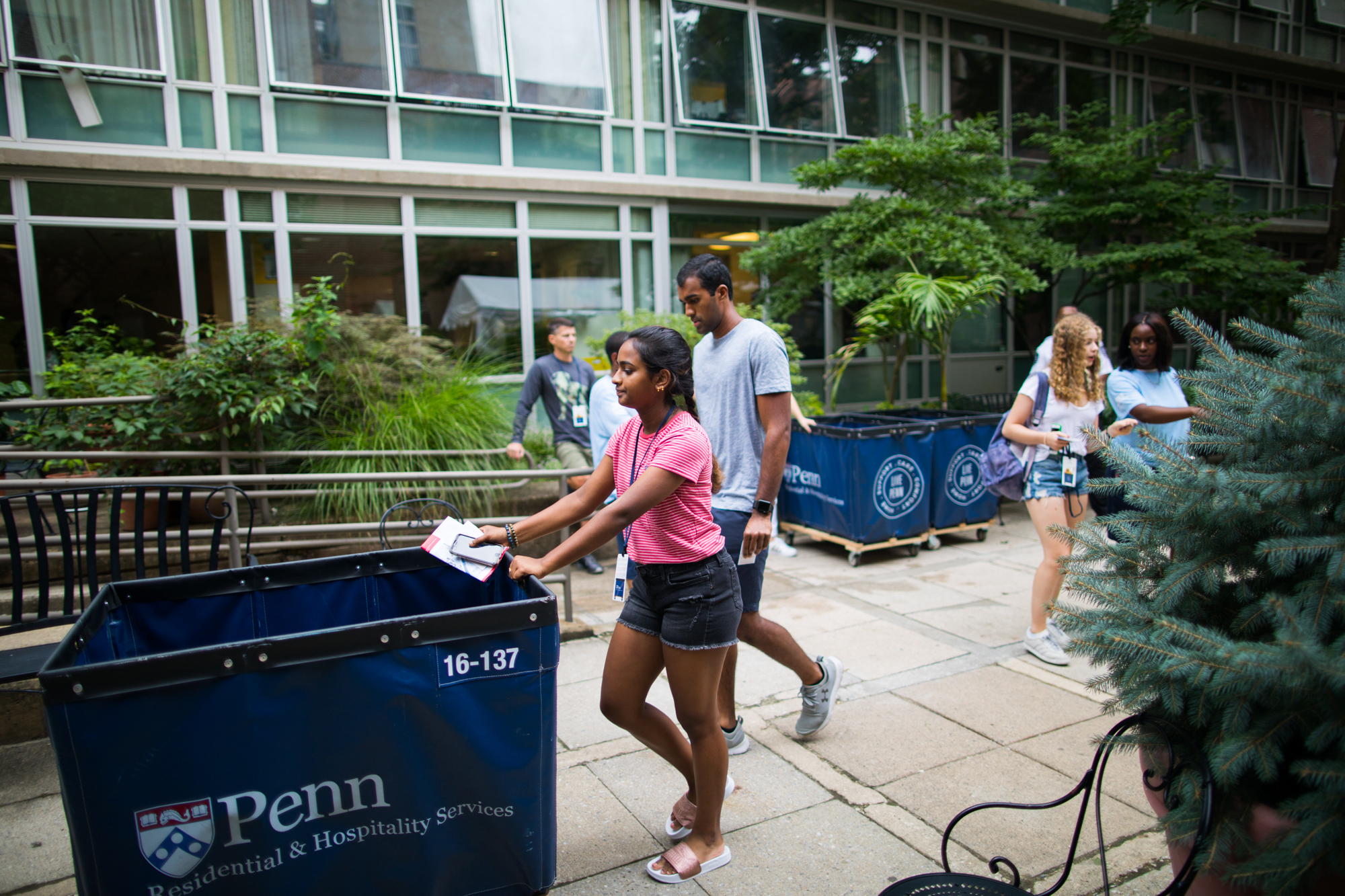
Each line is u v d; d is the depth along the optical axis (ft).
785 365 9.87
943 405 26.73
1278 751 5.52
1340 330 6.35
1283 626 5.41
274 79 25.13
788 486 22.63
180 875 6.23
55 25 22.93
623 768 10.55
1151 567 7.22
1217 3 44.62
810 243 27.86
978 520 22.31
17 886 8.29
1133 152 34.94
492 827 7.20
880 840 8.93
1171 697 6.28
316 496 17.90
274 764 6.40
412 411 19.62
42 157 22.67
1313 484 6.00
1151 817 9.27
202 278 25.03
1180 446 7.58
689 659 7.79
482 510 19.16
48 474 17.57
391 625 6.61
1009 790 9.88
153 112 24.14
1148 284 44.86
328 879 6.70
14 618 10.53
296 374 18.60
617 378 7.68
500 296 28.76
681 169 31.76
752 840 8.94
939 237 25.76
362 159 26.43
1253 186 47.70
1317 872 5.24
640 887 8.14
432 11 27.02
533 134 28.96
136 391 17.69
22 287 23.08
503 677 7.04
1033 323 41.32
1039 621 13.93
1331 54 49.34
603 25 29.45
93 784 5.91
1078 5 39.68
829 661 11.15
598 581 19.65
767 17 32.81
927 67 36.81
